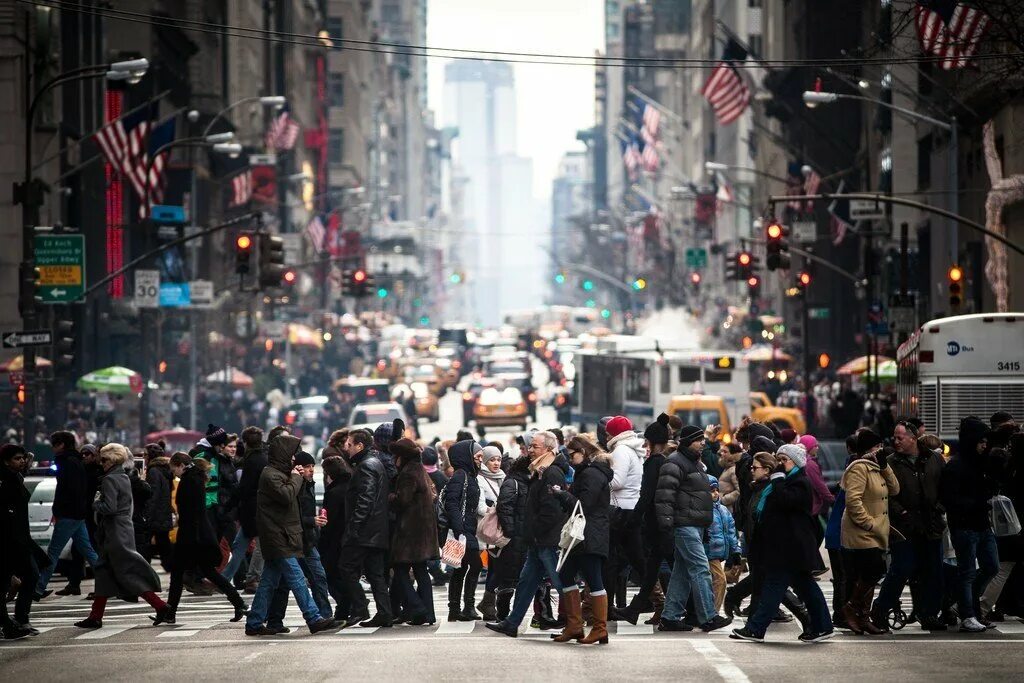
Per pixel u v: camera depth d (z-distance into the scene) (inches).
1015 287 4753.9
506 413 7047.2
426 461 2303.2
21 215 5211.6
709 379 5359.3
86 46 6205.7
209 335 7298.2
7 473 1910.7
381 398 7130.9
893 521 1835.6
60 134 5669.3
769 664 1544.0
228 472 2450.8
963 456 1843.0
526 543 1798.7
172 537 2625.5
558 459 1788.9
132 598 2054.6
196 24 4205.2
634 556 1936.5
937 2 3447.3
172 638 1879.9
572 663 1556.3
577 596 1760.6
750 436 2127.2
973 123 5221.5
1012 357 2979.8
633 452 1952.5
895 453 1852.9
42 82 5457.7
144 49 7283.5
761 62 4254.4
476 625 1989.4
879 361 5575.8
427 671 1494.8
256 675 1483.8
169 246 4082.2
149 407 5585.6
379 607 1932.8
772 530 1747.0
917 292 6136.8
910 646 1707.7
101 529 2017.7
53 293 3779.5
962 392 2987.2
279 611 1929.1
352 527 1918.1
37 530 2812.5
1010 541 1894.7
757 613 1760.6
